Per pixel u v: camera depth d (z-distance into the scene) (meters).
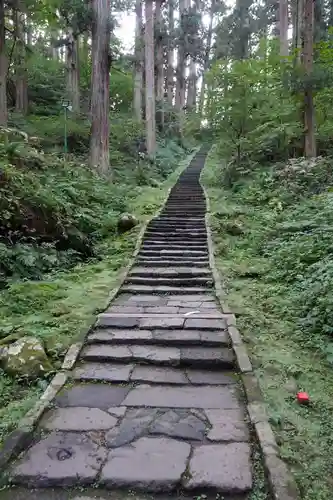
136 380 3.45
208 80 15.92
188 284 6.58
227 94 14.56
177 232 9.67
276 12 26.44
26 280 6.02
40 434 2.68
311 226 7.64
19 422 2.76
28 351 3.64
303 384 3.37
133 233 9.43
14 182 7.08
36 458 2.44
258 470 2.34
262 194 11.60
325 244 6.36
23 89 19.97
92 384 3.40
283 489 2.13
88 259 7.82
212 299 5.80
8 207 6.63
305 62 11.79
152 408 3.01
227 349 4.01
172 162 22.48
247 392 3.17
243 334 4.32
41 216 7.27
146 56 19.69
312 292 4.87
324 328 4.20
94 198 10.67
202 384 3.40
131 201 12.55
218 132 15.62
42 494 2.20
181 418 2.87
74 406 3.04
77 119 19.36
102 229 9.28
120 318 4.76
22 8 11.87
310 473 2.32
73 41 20.27
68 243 7.79
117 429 2.73
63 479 2.27
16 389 3.30
